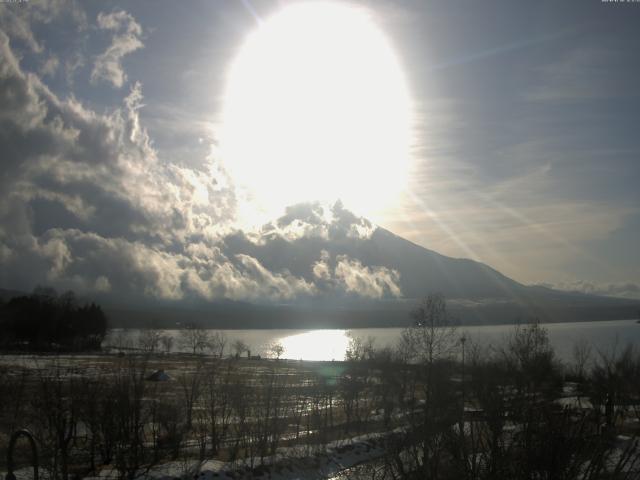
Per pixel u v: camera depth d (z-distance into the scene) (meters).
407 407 52.19
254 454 44.66
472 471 19.25
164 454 42.19
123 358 132.12
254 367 131.00
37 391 45.69
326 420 55.94
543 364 61.84
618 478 18.55
